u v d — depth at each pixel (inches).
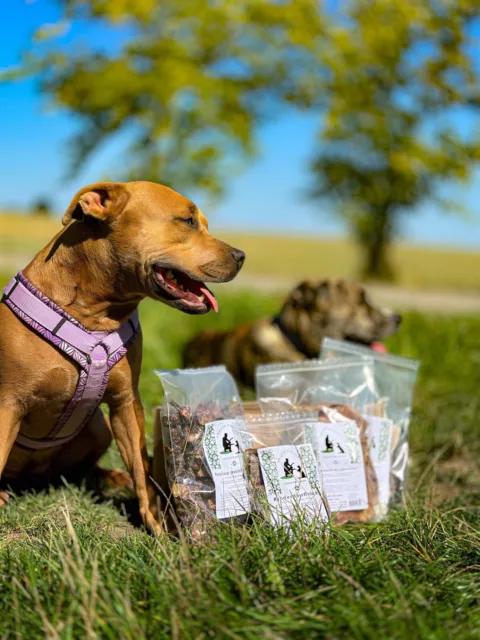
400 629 85.5
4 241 1530.5
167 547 110.5
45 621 84.4
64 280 128.6
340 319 223.9
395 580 93.7
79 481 163.9
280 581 96.0
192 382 131.7
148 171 677.3
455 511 143.0
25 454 147.0
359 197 1008.9
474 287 1002.1
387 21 705.6
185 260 128.6
